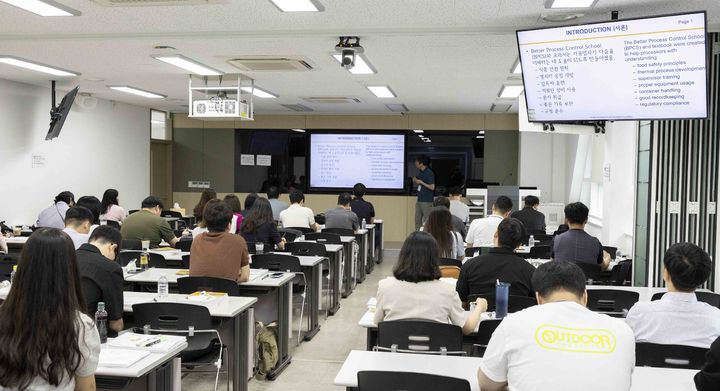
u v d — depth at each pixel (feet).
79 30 18.43
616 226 26.09
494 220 20.99
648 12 15.48
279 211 29.68
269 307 16.93
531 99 15.20
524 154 40.45
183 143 45.80
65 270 6.50
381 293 10.94
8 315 6.34
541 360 6.56
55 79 28.66
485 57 21.44
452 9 15.56
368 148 43.88
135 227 21.89
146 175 41.86
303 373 16.62
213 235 15.52
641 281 18.75
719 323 9.45
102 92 32.99
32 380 6.34
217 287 14.39
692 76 13.34
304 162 44.68
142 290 16.67
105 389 9.02
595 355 6.50
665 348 8.96
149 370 9.00
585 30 14.17
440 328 9.89
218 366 12.51
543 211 34.32
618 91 14.11
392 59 22.06
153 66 24.31
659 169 17.97
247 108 26.78
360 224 32.76
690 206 17.69
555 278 7.13
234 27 17.78
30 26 17.95
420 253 10.82
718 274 17.31
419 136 43.34
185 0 14.94
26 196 30.68
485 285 12.88
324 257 21.01
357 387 7.81
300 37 18.62
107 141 37.22
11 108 29.45
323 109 40.78
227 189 45.42
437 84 28.19
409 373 7.18
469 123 42.65
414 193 43.52
